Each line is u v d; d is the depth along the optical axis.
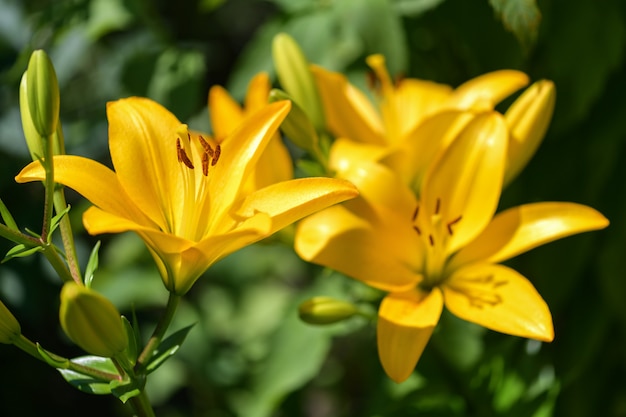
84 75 1.12
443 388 0.92
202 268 0.77
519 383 0.92
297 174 1.01
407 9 0.93
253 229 0.74
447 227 0.85
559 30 0.96
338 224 0.85
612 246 0.98
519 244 0.85
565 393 0.99
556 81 0.97
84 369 0.76
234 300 1.17
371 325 0.99
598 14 0.95
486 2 0.96
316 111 0.88
